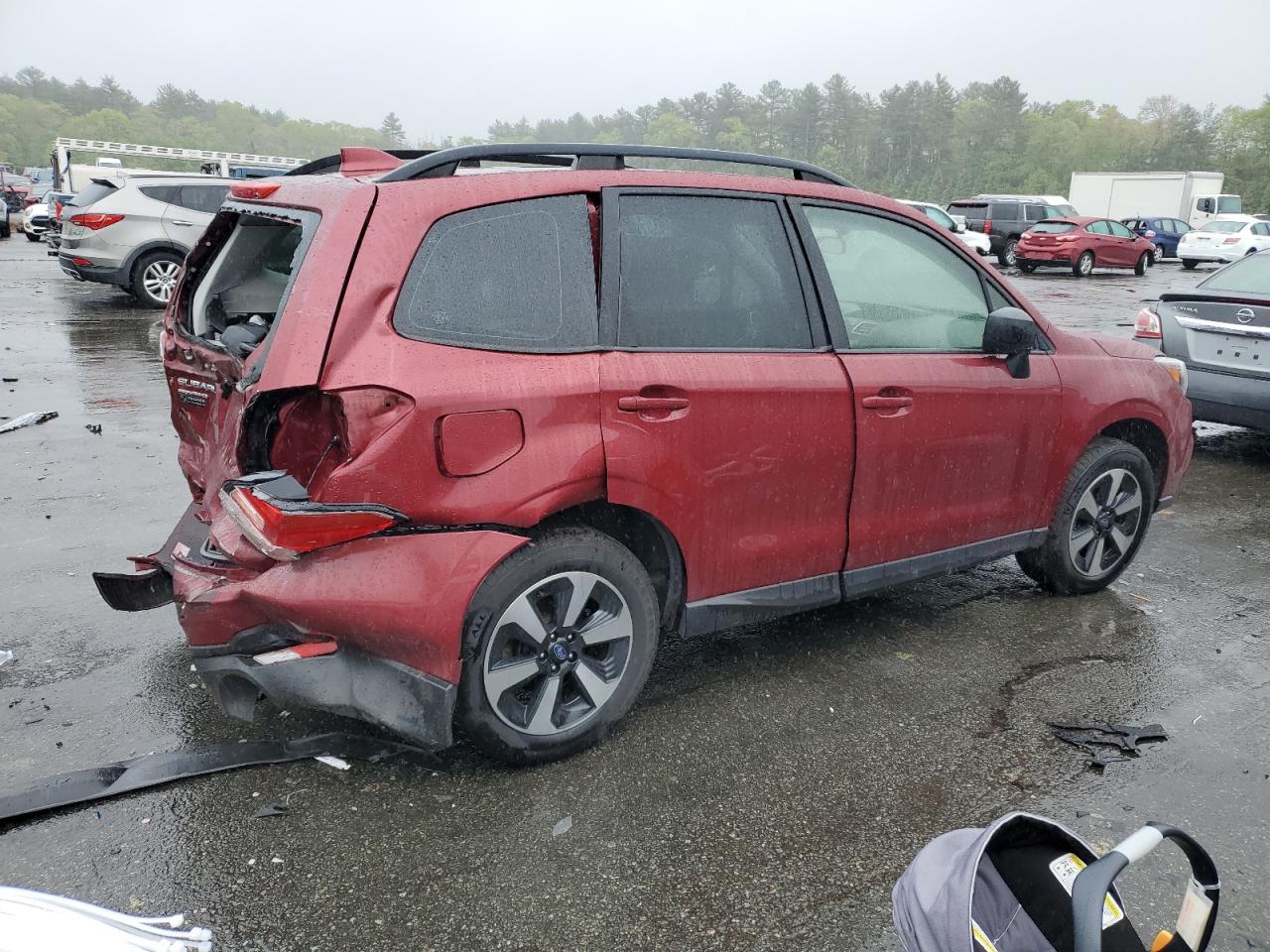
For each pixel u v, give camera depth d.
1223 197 39.31
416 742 2.98
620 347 2.90
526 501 2.68
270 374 2.48
